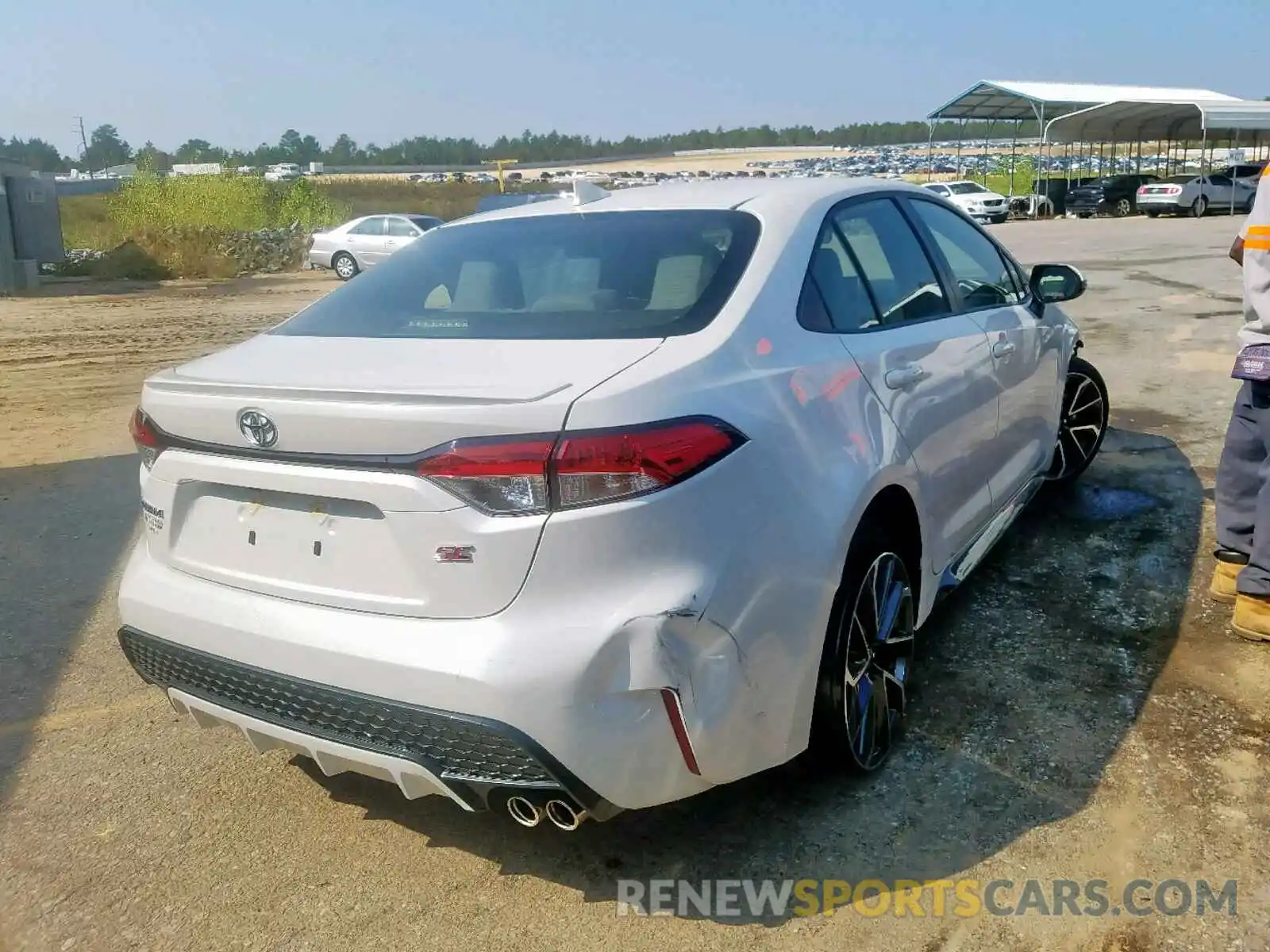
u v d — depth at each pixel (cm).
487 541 215
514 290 289
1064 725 321
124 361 1163
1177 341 941
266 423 234
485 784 225
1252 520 383
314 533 238
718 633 229
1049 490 539
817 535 251
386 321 289
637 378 228
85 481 653
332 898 263
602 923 249
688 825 284
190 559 264
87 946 250
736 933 244
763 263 281
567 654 214
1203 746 307
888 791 293
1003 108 4462
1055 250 2038
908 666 319
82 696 374
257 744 262
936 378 325
